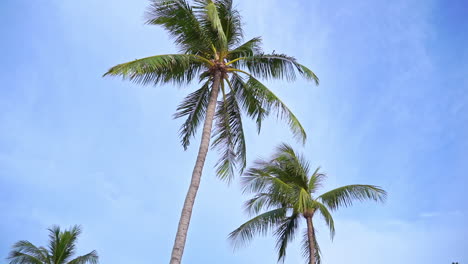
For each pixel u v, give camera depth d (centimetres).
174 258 962
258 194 1734
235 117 1426
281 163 1727
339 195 1700
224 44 1253
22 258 2161
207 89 1410
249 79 1373
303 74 1391
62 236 2239
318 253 1705
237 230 1745
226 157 1395
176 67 1309
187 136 1459
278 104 1347
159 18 1278
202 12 1286
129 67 1135
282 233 1791
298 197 1619
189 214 1044
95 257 2273
